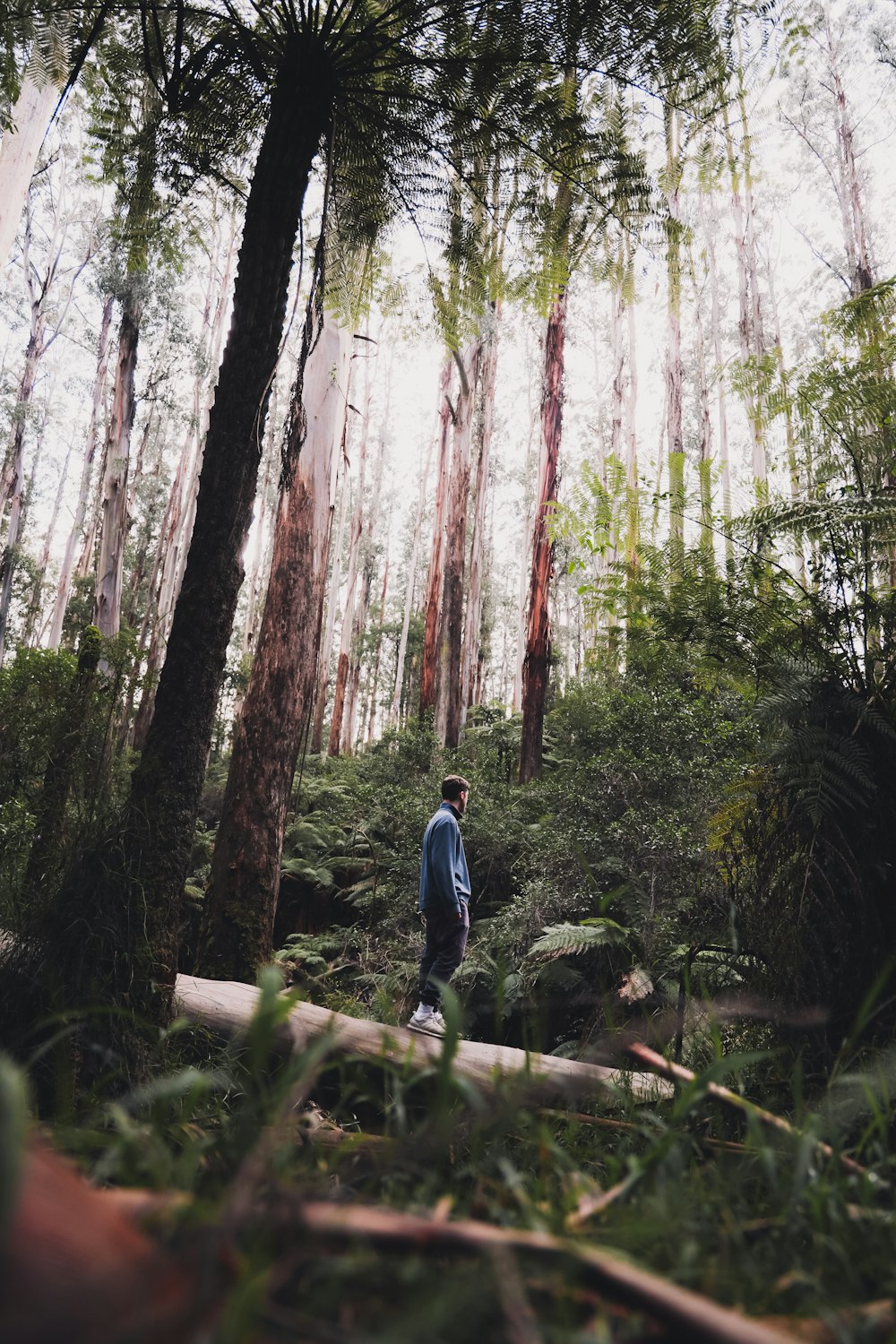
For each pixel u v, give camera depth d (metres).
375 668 42.25
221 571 3.05
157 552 26.77
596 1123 1.57
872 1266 0.81
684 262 4.18
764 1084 1.96
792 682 2.45
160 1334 0.41
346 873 10.55
